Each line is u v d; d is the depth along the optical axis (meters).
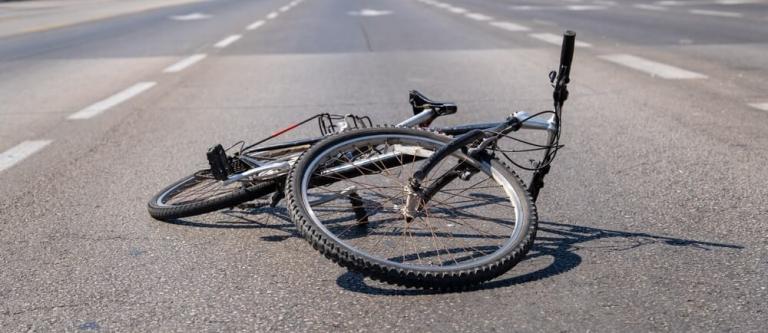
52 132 6.86
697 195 4.50
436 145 3.56
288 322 2.96
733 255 3.55
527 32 15.45
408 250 3.61
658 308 3.00
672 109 7.21
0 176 5.39
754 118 6.77
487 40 13.91
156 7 31.19
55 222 4.29
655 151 5.60
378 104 7.70
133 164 5.60
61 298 3.25
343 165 3.54
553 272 3.37
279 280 3.37
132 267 3.57
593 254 3.58
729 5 24.00
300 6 27.75
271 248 3.76
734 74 9.36
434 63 10.80
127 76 10.41
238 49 13.34
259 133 6.53
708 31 15.19
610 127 6.46
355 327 2.90
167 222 4.20
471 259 3.48
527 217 3.36
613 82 8.85
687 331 2.81
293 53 12.49
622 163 5.27
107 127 6.99
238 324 2.95
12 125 7.26
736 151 5.57
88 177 5.27
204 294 3.24
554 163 5.31
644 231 3.90
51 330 2.95
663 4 25.19
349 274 3.41
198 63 11.55
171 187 4.32
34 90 9.41
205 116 7.36
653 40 13.60
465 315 2.97
